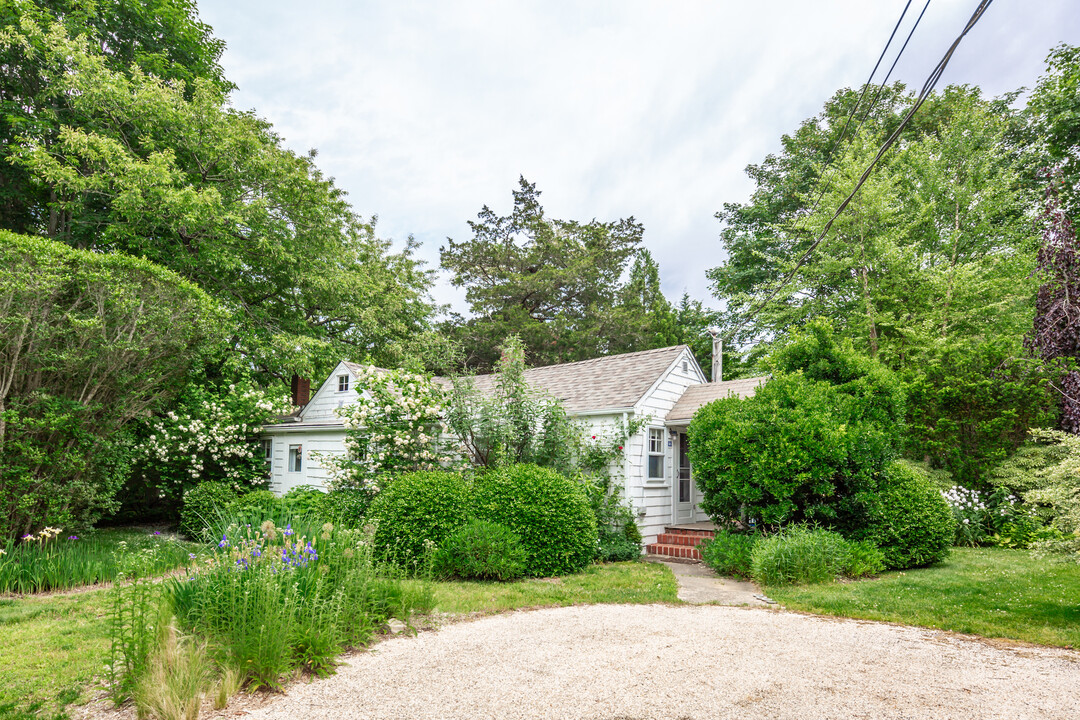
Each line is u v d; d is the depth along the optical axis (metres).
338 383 15.92
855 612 6.45
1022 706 3.79
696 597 7.50
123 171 13.80
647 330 30.72
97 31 14.95
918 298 17.88
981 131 19.50
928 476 12.88
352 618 5.16
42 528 8.99
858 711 3.68
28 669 4.41
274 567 4.90
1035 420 12.60
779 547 8.32
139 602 4.43
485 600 6.98
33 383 8.95
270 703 3.77
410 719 3.52
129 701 3.78
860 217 18.86
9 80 14.95
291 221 18.02
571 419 12.53
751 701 3.82
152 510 15.48
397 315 23.84
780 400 10.10
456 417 11.44
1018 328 16.27
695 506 14.16
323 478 13.29
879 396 10.75
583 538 9.37
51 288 8.47
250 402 14.80
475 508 9.06
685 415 13.12
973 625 5.85
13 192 15.23
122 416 10.14
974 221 19.77
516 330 30.14
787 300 23.14
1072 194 9.84
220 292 16.73
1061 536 6.35
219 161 16.12
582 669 4.43
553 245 32.94
